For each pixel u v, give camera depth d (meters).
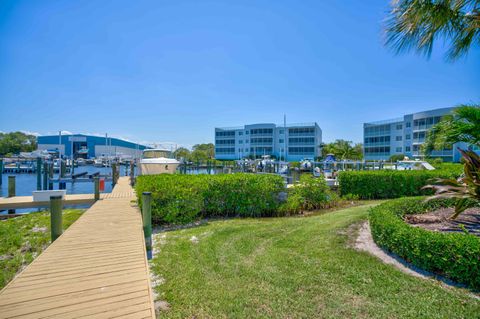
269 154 62.84
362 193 10.91
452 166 13.86
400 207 5.77
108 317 2.54
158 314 2.88
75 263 3.77
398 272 3.55
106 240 4.80
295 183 9.73
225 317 2.79
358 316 2.69
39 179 17.30
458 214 5.26
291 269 3.83
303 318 2.71
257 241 5.27
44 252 4.20
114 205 8.43
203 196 7.71
